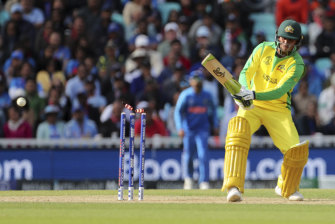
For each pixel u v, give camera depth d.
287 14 58.59
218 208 21.83
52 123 46.09
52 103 48.19
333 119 49.06
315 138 44.19
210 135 44.25
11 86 49.84
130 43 55.22
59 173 42.84
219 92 51.22
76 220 17.72
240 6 58.59
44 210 20.92
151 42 55.25
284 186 25.53
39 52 54.00
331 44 56.97
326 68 56.34
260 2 60.16
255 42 56.66
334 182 43.81
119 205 22.91
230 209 21.48
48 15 58.00
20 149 42.56
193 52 54.94
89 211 20.52
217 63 23.67
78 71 50.53
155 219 18.06
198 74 40.81
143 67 50.91
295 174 25.12
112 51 53.41
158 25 56.81
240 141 24.34
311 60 56.56
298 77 24.72
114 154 43.25
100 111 49.09
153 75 52.75
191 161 41.44
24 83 50.03
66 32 55.41
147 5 57.31
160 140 43.47
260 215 19.42
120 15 59.19
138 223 17.06
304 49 54.78
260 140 43.94
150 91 48.75
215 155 43.72
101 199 26.23
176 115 41.28
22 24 54.84
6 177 42.38
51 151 42.81
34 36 54.84
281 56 24.81
